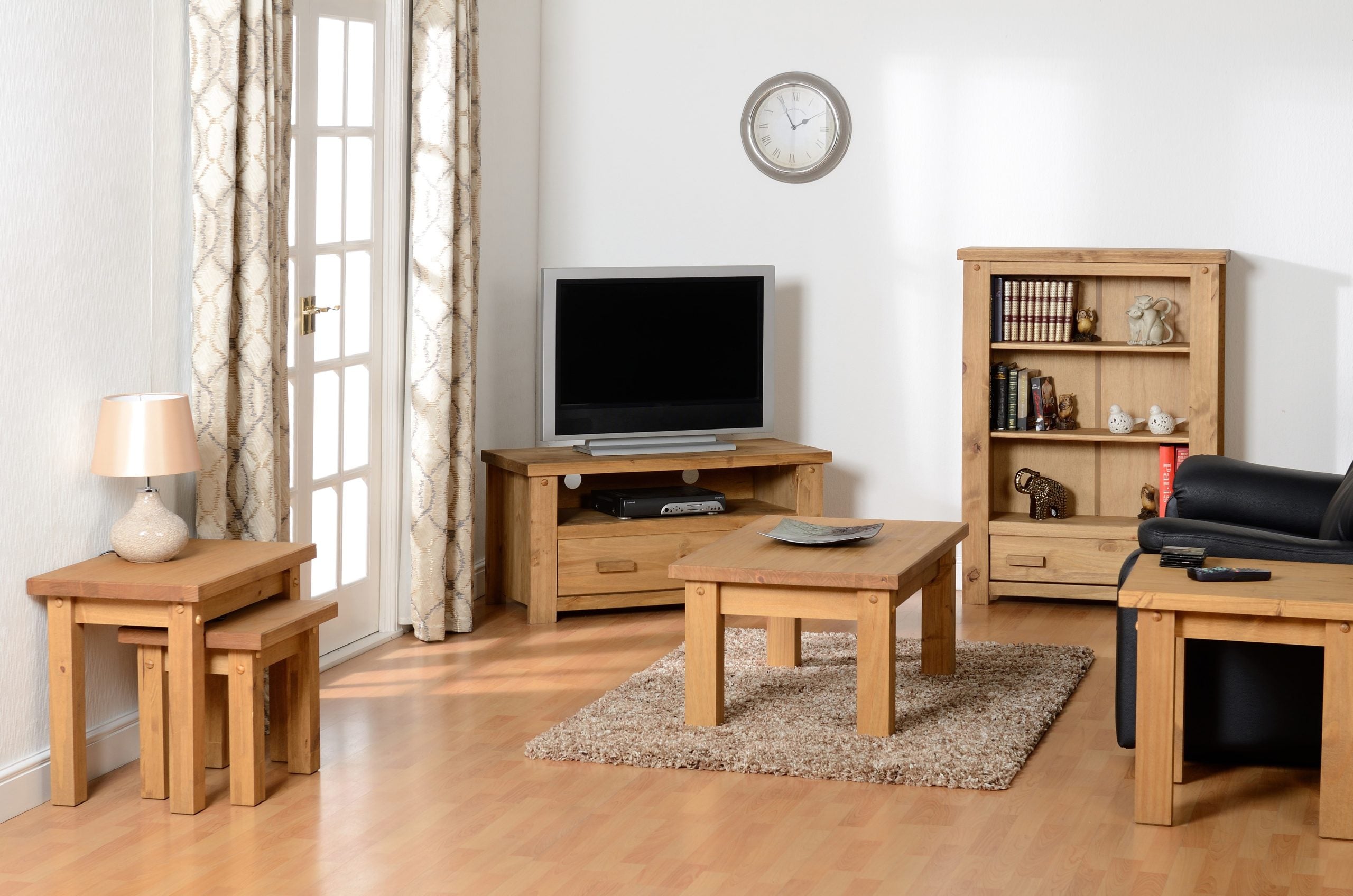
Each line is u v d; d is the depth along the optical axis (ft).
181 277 12.64
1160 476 17.83
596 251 20.18
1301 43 17.81
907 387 19.52
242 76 12.59
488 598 18.51
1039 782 11.62
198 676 10.94
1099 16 18.42
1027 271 17.72
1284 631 10.36
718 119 19.72
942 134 19.06
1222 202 18.22
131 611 10.96
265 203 12.73
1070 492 18.81
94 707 11.87
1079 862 10.00
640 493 18.16
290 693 11.88
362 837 10.51
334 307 15.10
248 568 11.32
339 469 15.70
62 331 11.23
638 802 11.20
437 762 12.21
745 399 18.70
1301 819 10.77
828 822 10.77
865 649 12.43
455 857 10.14
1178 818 10.82
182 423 11.41
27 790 11.07
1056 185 18.75
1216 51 18.08
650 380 18.31
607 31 19.90
